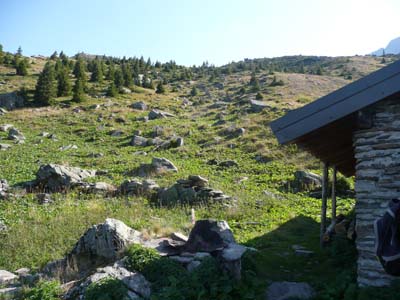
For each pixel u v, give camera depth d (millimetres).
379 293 7152
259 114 44031
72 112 55625
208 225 9617
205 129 40219
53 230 13172
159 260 8477
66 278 9156
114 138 40062
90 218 14625
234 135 35688
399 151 7660
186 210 16672
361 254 7777
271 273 9461
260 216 15961
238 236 13258
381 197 7719
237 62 159750
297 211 17062
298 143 9648
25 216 15516
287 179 22625
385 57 141750
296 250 11367
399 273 5277
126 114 53594
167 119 48938
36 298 7895
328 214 16609
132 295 7520
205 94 79688
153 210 16375
